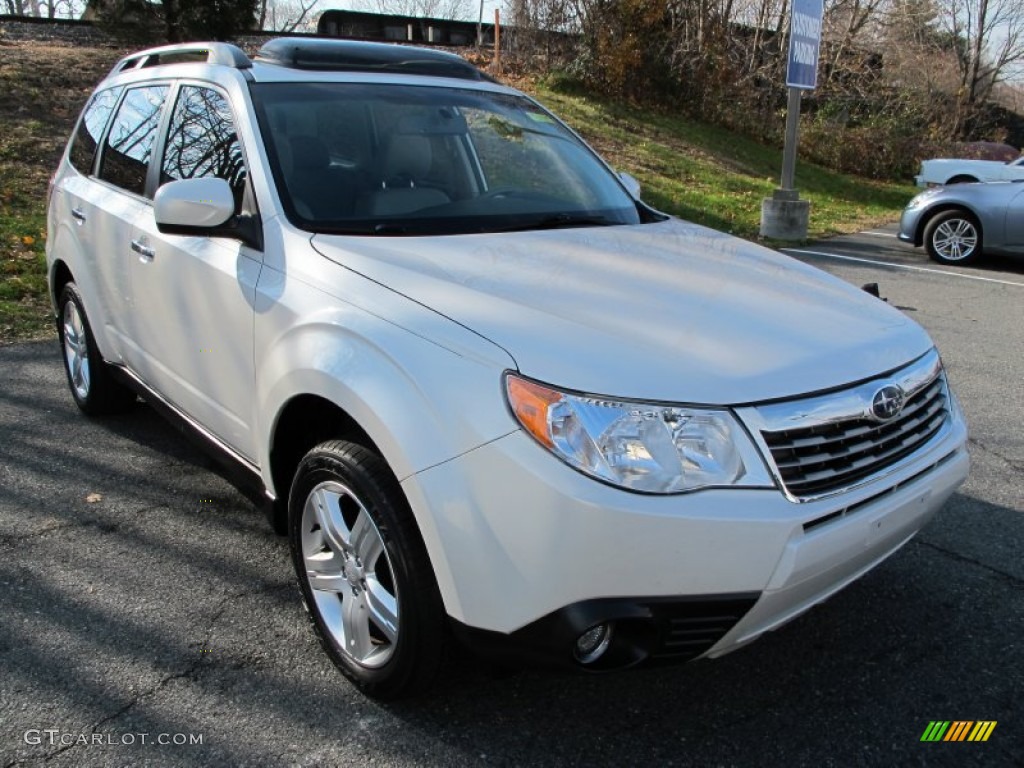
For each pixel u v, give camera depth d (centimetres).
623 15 2055
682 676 277
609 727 253
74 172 466
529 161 374
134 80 430
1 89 1238
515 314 234
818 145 2402
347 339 247
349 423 259
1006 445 478
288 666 277
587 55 2084
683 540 201
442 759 239
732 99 2309
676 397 209
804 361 231
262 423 284
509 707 260
